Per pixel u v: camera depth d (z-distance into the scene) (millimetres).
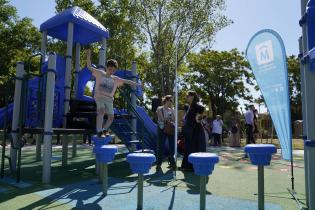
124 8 21734
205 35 21766
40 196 4680
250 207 4094
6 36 28344
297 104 42688
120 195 4754
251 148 3143
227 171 7230
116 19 21234
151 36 22266
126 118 8133
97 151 4664
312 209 2605
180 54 22094
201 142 7047
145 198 4547
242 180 6066
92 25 7988
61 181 5918
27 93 6309
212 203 4293
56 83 7566
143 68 23578
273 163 8891
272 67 4426
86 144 17203
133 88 8773
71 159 9578
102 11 21719
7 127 6891
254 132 12820
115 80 6195
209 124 17047
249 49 4754
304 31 2928
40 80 6234
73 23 7883
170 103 7590
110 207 4086
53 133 5934
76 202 4344
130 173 6941
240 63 37438
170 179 6109
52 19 8156
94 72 5938
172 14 21781
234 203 4293
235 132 16359
